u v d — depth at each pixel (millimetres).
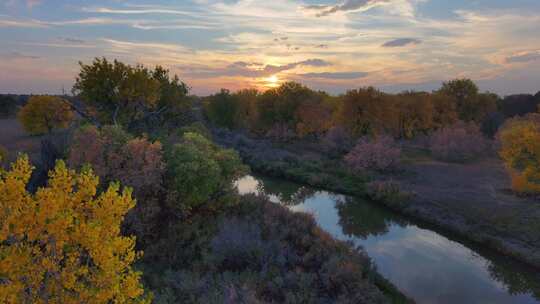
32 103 43938
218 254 14938
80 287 4488
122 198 4715
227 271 13828
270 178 39844
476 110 58438
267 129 64062
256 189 34906
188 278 13078
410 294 15367
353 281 14062
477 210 25172
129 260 4766
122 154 16328
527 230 21375
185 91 34469
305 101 60000
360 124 48688
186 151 18484
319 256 15867
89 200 4840
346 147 47625
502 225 22438
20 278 4273
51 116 44438
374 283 15805
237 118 66375
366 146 38594
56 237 4398
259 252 15188
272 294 13000
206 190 18141
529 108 67875
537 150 25391
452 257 19375
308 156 46312
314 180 36594
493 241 20688
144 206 16312
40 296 4383
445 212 25469
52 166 17469
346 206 29312
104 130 16844
